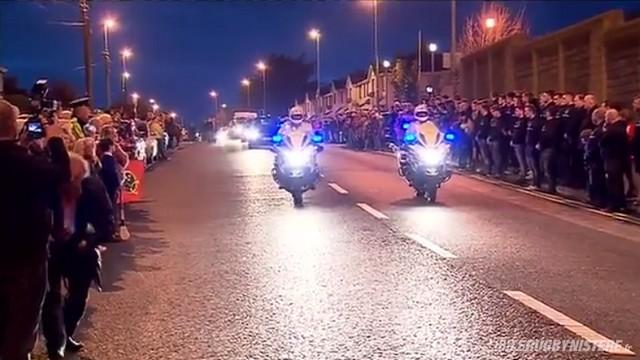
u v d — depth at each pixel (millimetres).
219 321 8078
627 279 9852
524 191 20203
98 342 7418
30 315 5746
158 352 7090
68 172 6098
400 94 59281
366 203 17938
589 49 24500
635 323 7836
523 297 8906
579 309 8383
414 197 19062
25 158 5770
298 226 14531
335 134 54406
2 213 5691
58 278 7062
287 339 7398
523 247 12180
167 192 21516
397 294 9086
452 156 26656
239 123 78312
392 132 28500
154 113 45344
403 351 6988
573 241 12742
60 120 11406
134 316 8328
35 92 12461
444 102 27391
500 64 33250
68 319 7246
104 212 7418
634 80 21391
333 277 10047
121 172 13805
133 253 12039
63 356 7016
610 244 12477
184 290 9500
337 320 8016
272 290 9391
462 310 8367
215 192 21359
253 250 12125
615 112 16359
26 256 5723
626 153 16141
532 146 20516
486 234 13445
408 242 12625
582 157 19000
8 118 5805
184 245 12734
